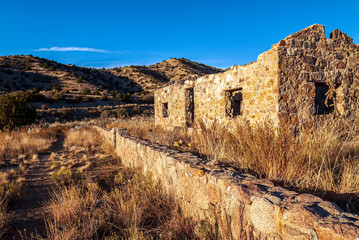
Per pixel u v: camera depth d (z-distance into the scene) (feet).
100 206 12.43
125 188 14.57
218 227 8.20
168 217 10.71
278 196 6.40
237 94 29.78
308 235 4.94
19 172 20.66
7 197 13.89
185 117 36.81
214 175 8.61
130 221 10.63
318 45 23.25
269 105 21.91
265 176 10.27
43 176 19.65
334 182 8.99
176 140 24.17
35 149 31.27
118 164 22.97
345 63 24.49
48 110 103.30
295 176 9.52
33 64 236.02
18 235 10.50
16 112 52.24
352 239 4.21
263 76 22.68
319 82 23.20
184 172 10.69
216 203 8.31
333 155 11.02
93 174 19.47
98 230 10.46
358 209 7.44
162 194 12.74
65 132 51.03
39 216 12.28
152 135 27.27
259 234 6.20
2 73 180.86
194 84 35.55
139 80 250.78
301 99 21.93
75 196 13.15
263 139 11.26
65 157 27.37
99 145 36.01
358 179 8.59
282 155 9.99
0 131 44.42
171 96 42.52
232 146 13.03
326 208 5.52
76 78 210.18
